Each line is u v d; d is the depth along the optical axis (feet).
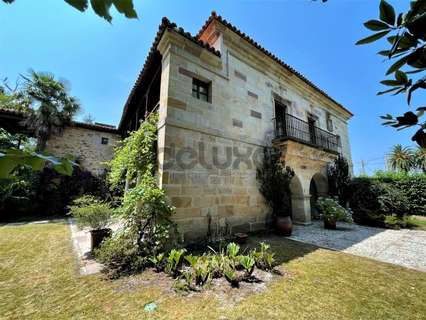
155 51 17.84
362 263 12.16
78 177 33.12
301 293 8.78
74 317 7.30
